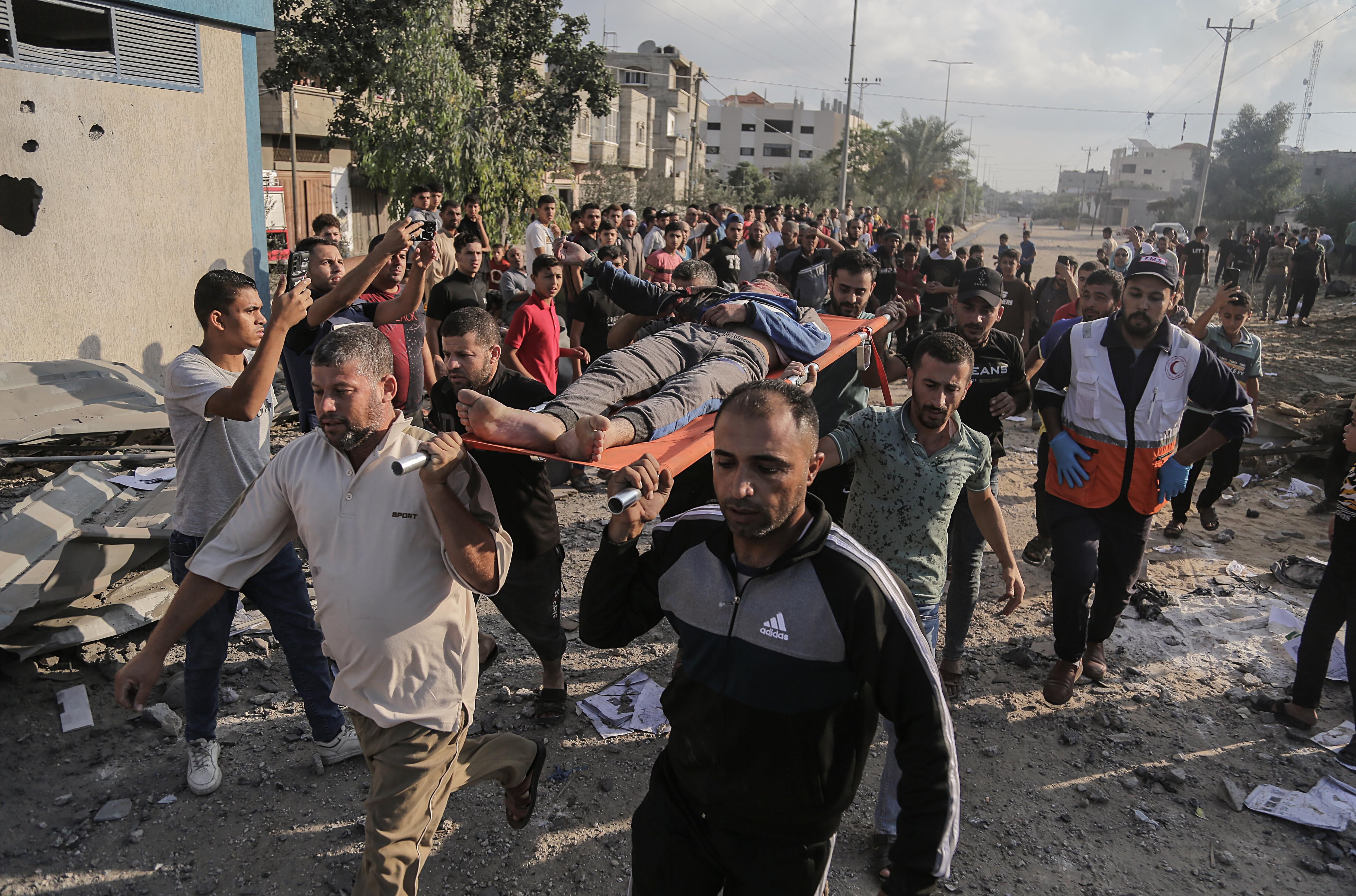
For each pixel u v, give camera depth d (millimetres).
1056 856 3355
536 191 15391
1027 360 5797
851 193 58500
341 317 4520
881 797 3268
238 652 4457
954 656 4324
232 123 8289
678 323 4078
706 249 13539
